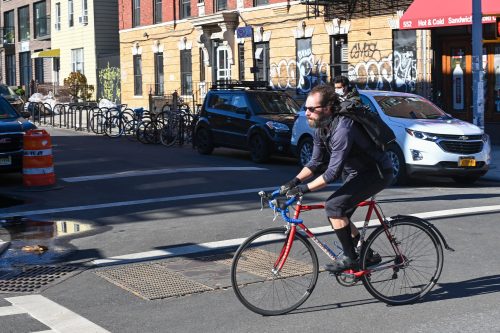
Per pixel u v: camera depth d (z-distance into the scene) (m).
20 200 12.43
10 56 55.66
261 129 17.31
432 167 12.88
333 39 25.05
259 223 9.71
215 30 30.06
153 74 35.03
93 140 24.92
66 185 13.97
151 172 15.54
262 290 5.79
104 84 40.97
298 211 5.86
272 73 27.48
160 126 23.09
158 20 34.59
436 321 5.52
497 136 20.39
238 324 5.59
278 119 17.44
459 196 11.74
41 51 46.53
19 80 53.66
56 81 48.16
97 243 8.87
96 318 5.84
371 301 6.11
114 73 39.94
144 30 35.41
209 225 9.68
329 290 6.45
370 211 6.00
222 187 13.31
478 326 5.37
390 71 22.73
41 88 43.78
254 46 28.34
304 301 5.90
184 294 6.47
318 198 11.94
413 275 6.04
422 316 5.66
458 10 18.78
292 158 18.83
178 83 33.06
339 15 24.28
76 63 44.09
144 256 8.05
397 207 10.61
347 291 6.42
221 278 7.00
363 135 5.63
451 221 9.42
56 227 10.01
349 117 5.55
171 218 10.36
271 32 27.36
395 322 5.53
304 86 26.08
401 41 22.42
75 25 43.75
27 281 7.17
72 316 5.91
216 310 5.97
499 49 20.09
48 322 5.76
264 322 5.62
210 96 19.66
